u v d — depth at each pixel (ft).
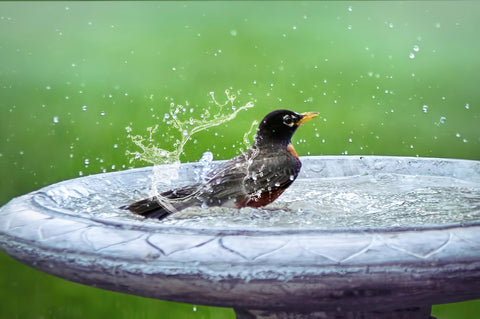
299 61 86.94
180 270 10.93
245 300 11.47
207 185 16.22
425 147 50.16
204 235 11.43
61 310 31.65
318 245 10.85
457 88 73.77
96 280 12.03
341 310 12.47
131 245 11.48
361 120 58.75
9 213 14.05
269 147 18.17
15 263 39.29
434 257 10.67
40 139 56.03
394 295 11.08
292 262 10.63
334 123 57.26
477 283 11.13
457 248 10.85
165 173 20.18
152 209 15.33
